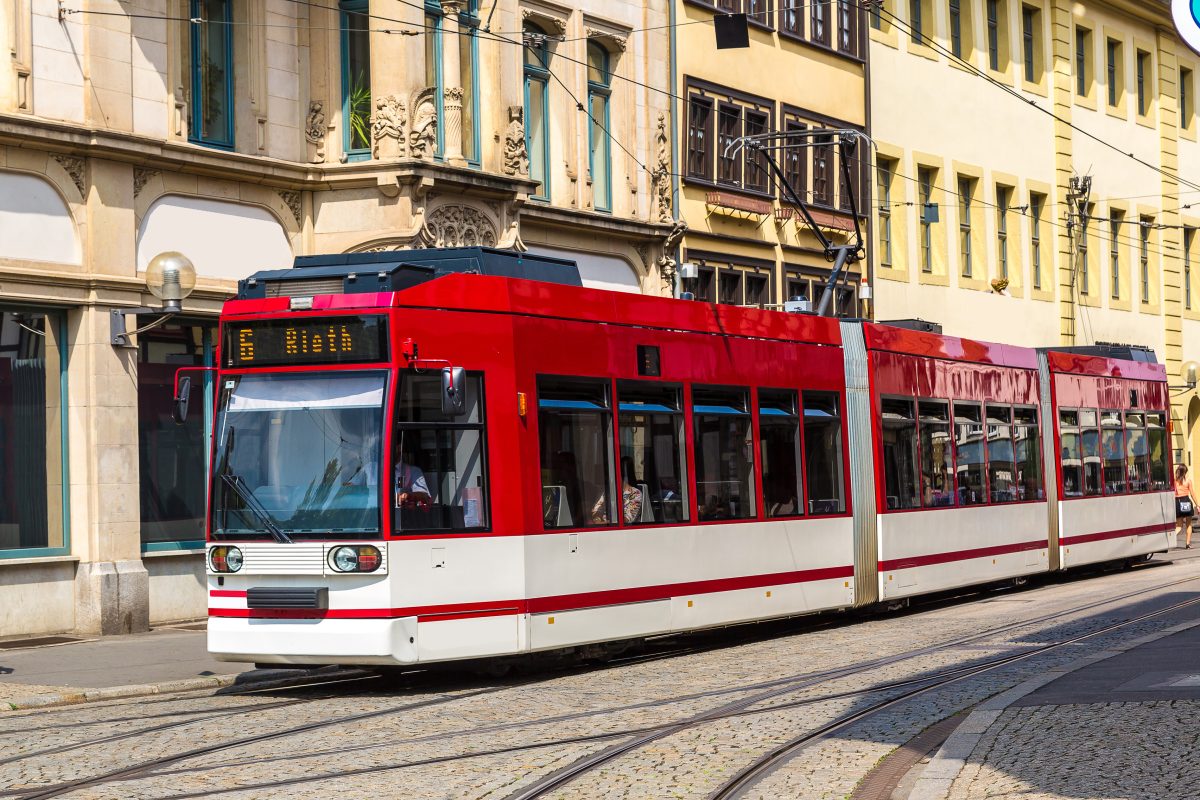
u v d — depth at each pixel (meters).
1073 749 10.46
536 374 16.19
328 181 23.81
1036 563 26.81
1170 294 53.97
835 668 16.27
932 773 9.91
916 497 22.94
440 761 11.18
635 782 10.40
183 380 15.75
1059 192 47.91
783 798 9.81
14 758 11.52
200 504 22.50
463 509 15.32
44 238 20.45
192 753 11.59
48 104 20.44
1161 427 33.25
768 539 19.47
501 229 25.62
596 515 16.78
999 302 44.91
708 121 33.62
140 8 21.64
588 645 17.03
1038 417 27.53
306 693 15.26
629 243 30.70
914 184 41.53
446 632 15.04
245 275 23.14
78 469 20.81
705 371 18.72
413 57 23.86
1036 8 47.38
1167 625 19.08
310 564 14.77
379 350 14.98
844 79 38.59
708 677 15.88
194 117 22.64
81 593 20.58
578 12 29.39
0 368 20.16
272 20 23.55
